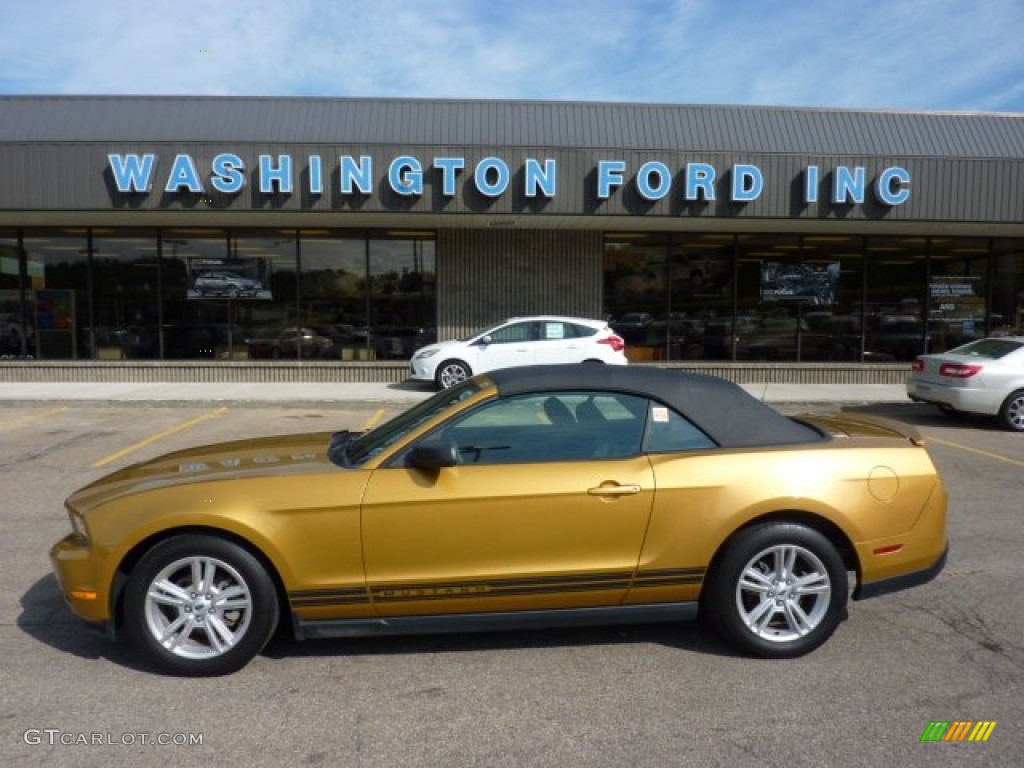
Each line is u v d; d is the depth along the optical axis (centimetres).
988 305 1708
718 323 1691
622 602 390
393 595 375
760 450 400
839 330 1702
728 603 388
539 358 1450
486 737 322
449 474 379
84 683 368
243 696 356
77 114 1509
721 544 388
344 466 396
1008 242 1706
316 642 415
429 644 412
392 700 353
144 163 1359
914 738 321
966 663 389
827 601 392
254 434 1049
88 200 1374
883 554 398
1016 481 801
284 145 1384
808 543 389
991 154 1579
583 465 387
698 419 406
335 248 1633
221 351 1634
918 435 431
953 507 696
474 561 377
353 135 1501
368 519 371
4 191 1368
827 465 396
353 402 1351
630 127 1550
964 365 1151
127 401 1345
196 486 378
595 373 418
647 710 344
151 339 1628
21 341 1622
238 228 1616
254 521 366
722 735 323
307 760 306
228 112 1520
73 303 1620
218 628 372
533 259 1656
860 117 1602
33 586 491
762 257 1684
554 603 385
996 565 537
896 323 1706
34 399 1345
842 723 332
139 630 369
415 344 1655
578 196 1412
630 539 383
